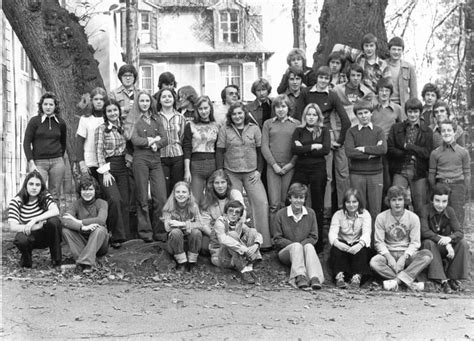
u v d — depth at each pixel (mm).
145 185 8750
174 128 8961
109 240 8734
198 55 31312
